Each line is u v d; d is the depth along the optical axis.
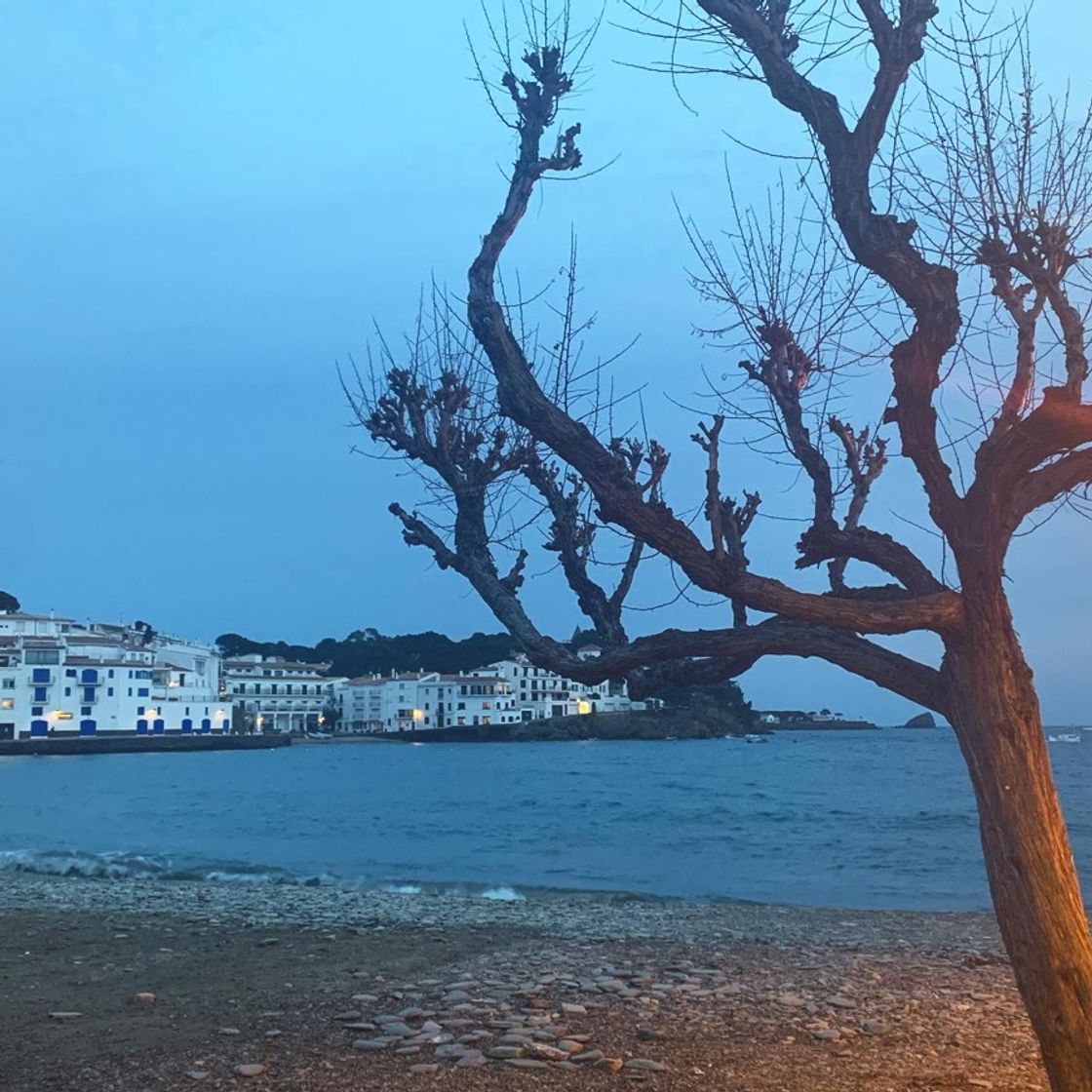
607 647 7.00
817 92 6.72
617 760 123.25
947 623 5.93
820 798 64.69
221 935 17.52
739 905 23.89
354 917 19.92
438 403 7.34
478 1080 9.15
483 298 6.82
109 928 18.23
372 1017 11.41
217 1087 9.02
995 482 6.00
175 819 52.31
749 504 6.98
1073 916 5.60
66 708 140.12
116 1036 10.71
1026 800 5.71
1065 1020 5.46
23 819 51.69
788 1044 10.45
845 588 6.87
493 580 7.14
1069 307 6.15
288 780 89.19
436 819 52.03
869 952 16.95
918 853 37.16
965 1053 10.18
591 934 18.20
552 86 7.41
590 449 6.43
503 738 177.50
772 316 7.16
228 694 176.00
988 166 6.36
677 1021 11.34
